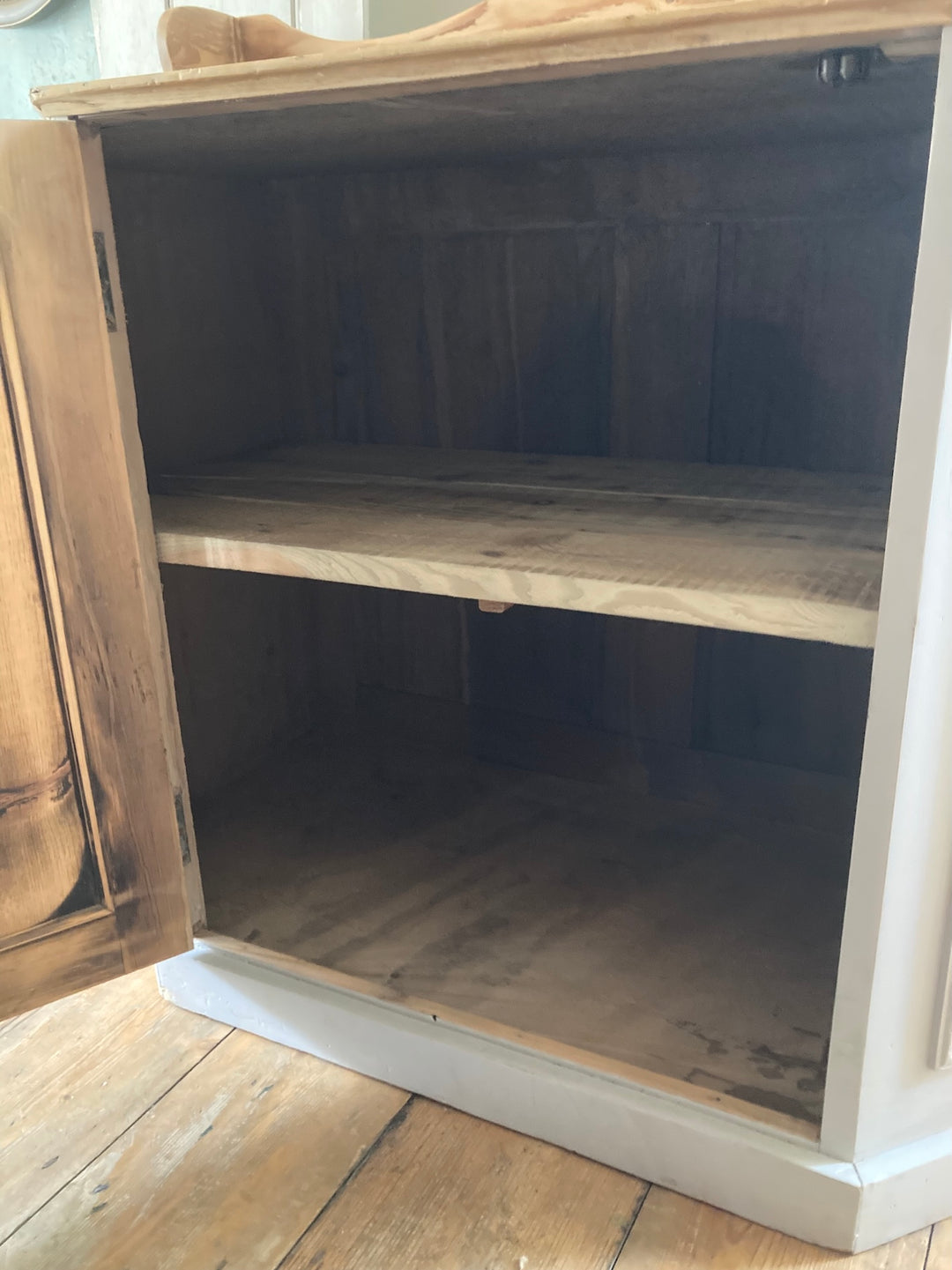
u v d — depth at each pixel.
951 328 0.52
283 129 0.79
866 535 0.78
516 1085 0.84
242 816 1.20
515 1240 0.76
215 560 0.82
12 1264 0.74
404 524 0.85
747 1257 0.74
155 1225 0.77
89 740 0.81
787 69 0.58
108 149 0.86
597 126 0.81
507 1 0.64
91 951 0.85
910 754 0.61
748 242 1.01
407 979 0.91
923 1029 0.70
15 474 0.73
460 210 1.12
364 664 1.39
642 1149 0.80
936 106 0.50
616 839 1.15
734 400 1.06
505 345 1.16
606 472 1.05
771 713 1.16
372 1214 0.78
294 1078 0.92
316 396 1.29
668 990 0.89
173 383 1.12
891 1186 0.72
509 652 1.29
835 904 1.03
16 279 0.70
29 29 1.18
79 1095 0.90
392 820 1.19
